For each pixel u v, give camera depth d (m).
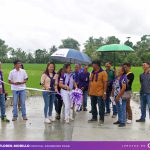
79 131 10.73
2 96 12.16
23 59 100.94
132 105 18.33
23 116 12.62
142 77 12.38
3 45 111.69
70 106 12.52
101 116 11.91
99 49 14.75
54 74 12.00
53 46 94.62
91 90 12.20
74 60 15.73
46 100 12.01
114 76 13.98
